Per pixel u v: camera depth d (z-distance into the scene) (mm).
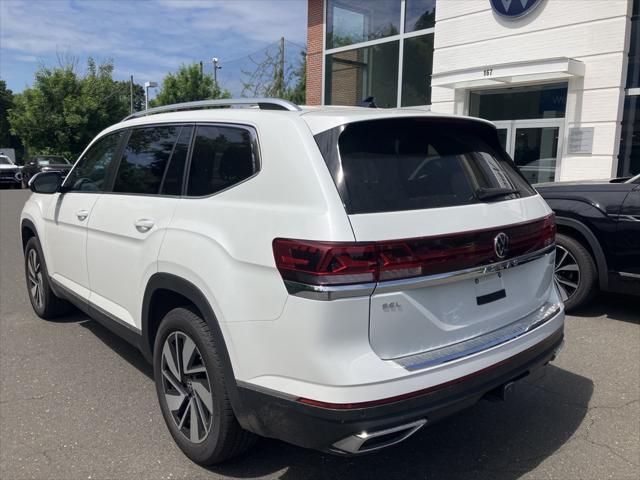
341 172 2367
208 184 2893
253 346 2416
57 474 2859
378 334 2250
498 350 2566
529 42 10664
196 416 2879
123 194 3572
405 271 2273
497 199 2797
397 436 2271
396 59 13336
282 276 2299
